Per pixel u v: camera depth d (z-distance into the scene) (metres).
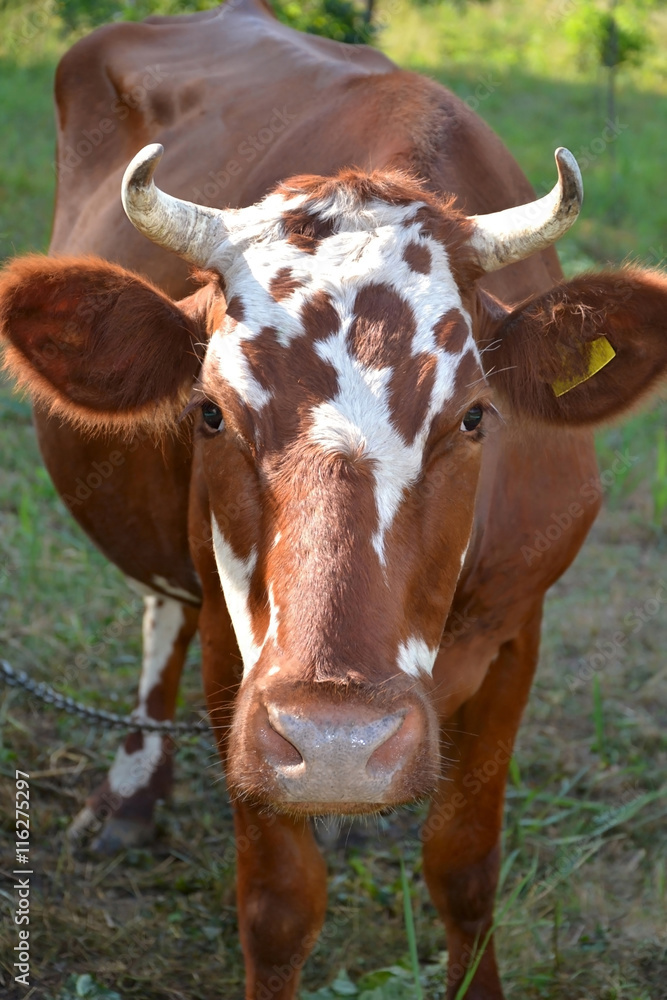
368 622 2.26
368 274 2.59
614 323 2.88
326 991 3.46
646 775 4.61
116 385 2.94
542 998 3.53
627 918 3.86
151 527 3.79
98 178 4.59
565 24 12.90
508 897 3.96
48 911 3.77
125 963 3.62
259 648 2.40
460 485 2.58
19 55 12.76
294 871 3.11
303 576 2.27
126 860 4.16
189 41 4.70
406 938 3.78
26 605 5.40
